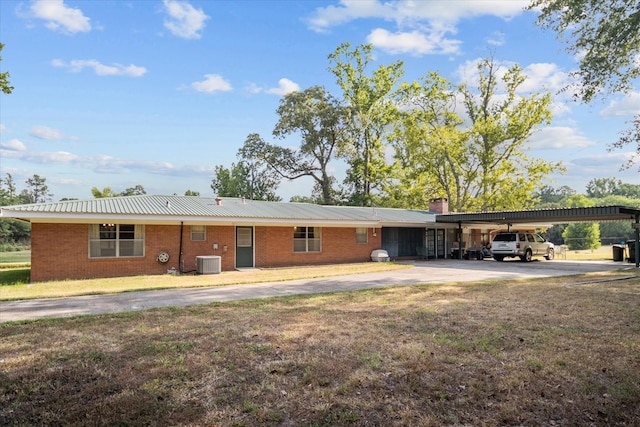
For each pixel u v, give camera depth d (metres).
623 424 3.22
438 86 35.28
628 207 16.47
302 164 39.97
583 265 19.38
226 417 3.32
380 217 22.62
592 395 3.73
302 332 5.89
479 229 28.45
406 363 4.53
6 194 53.03
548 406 3.52
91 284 12.27
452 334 5.74
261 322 6.59
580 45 9.60
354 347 5.13
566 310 7.51
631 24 8.57
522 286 11.15
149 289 10.98
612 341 5.37
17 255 32.38
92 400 3.62
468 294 9.62
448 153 34.50
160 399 3.64
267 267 18.22
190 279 13.56
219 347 5.16
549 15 9.73
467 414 3.38
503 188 34.03
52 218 13.32
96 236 14.52
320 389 3.87
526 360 4.61
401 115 36.81
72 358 4.72
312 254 19.78
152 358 4.73
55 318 7.01
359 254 21.50
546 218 19.95
